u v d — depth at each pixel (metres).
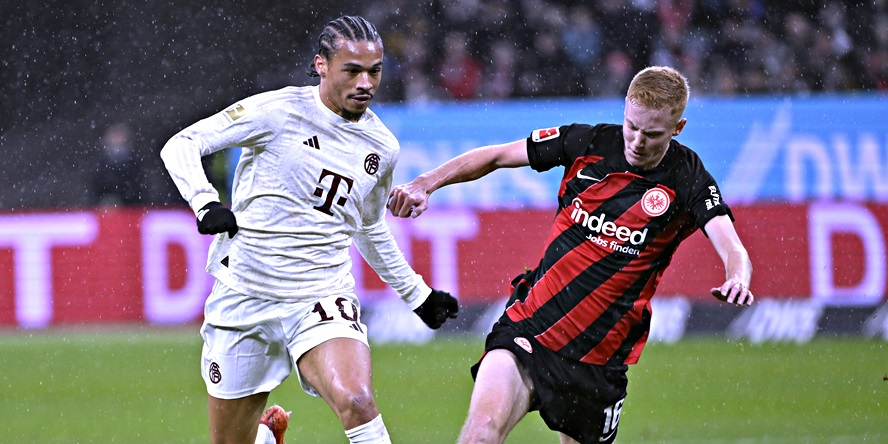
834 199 49.12
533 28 63.12
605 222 16.17
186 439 27.89
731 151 49.50
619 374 16.67
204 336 16.91
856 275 48.72
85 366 40.44
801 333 48.03
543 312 16.44
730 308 48.09
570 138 16.59
